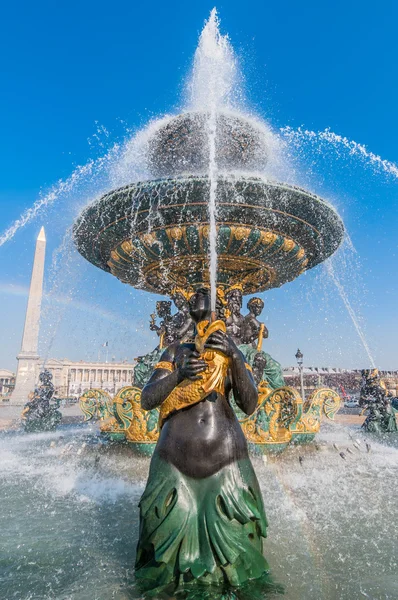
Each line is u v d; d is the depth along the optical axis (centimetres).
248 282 1049
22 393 4116
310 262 1142
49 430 1359
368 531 414
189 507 304
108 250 1050
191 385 329
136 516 466
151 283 1113
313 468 694
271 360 954
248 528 304
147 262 1016
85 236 1015
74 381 9138
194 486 310
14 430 1435
